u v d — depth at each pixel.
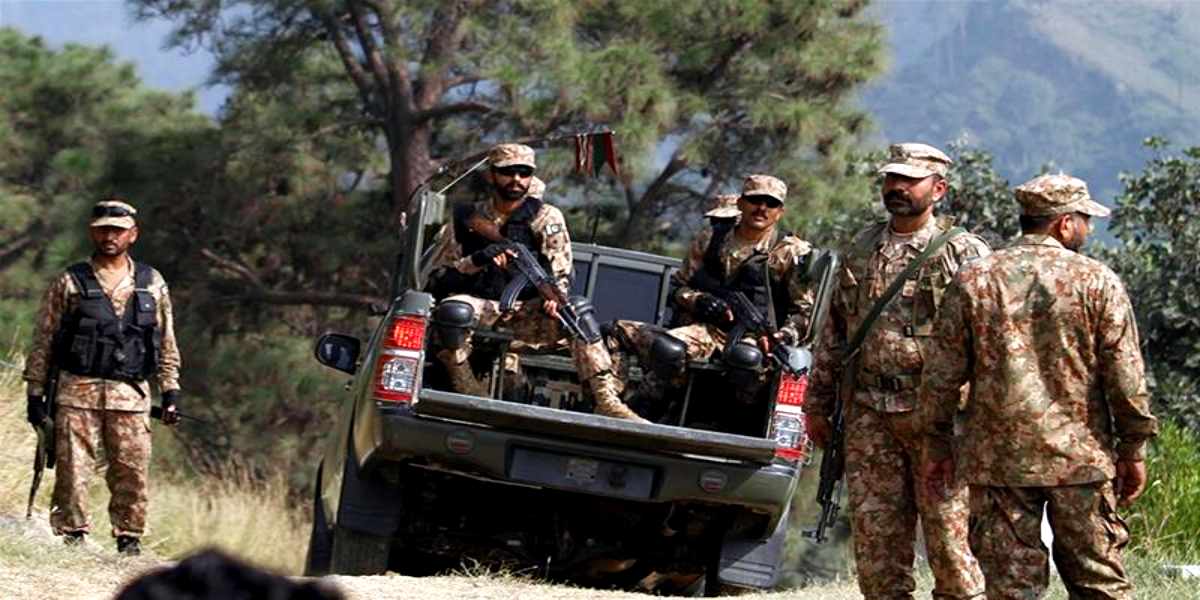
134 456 12.56
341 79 33.16
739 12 27.91
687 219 30.91
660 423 12.09
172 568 2.29
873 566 8.62
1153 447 15.88
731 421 12.16
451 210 12.00
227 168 31.89
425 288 12.12
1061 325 7.76
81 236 31.03
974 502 8.04
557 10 27.62
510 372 11.98
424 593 10.20
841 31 29.47
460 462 11.26
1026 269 7.83
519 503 12.22
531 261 11.55
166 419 12.93
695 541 12.43
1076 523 7.82
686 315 12.17
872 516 8.62
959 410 8.73
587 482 11.35
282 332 33.97
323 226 32.62
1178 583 12.26
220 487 20.72
